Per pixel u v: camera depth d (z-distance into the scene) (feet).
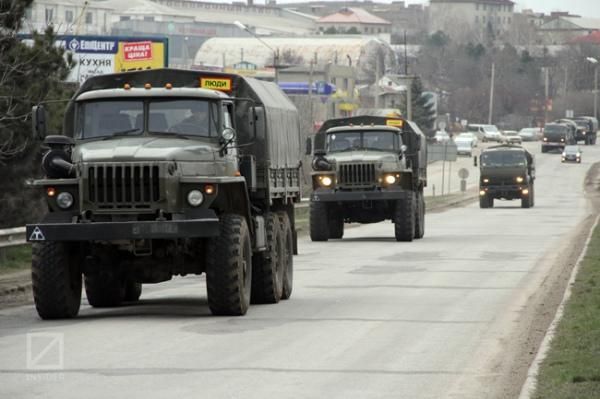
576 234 307.99
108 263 135.03
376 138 290.97
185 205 129.18
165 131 137.18
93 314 139.85
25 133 223.51
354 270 202.59
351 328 124.16
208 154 133.80
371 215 292.61
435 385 90.99
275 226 152.66
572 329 117.19
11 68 216.33
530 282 177.88
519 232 321.32
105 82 150.71
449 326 126.31
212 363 100.42
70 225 126.52
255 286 148.97
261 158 152.25
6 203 238.27
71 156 135.54
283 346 110.73
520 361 102.63
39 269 129.90
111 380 92.07
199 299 158.92
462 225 363.56
